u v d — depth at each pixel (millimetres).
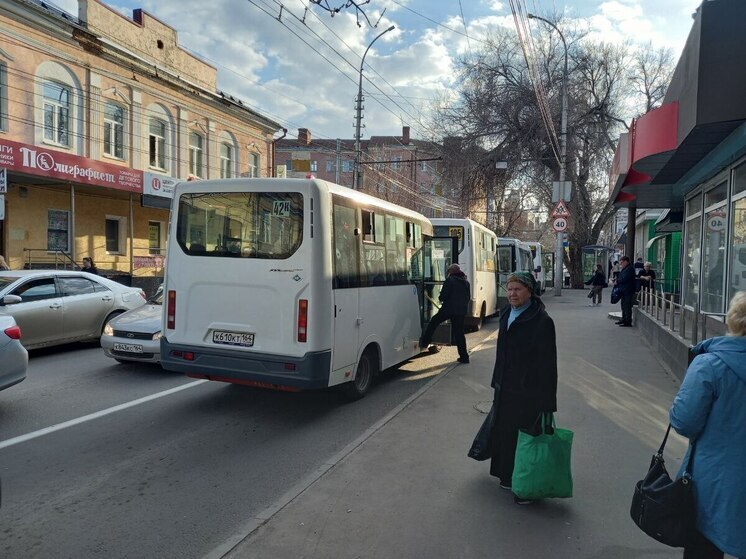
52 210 18875
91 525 3854
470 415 6215
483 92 29625
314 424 6258
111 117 20781
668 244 23953
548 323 3938
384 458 4898
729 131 7445
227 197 6465
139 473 4801
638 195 14172
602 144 29953
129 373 8625
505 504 4008
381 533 3592
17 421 6219
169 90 23188
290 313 6105
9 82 16766
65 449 5371
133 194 20828
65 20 18219
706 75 6797
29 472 4801
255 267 6262
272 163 30344
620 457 4934
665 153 9102
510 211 36500
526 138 29016
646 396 6988
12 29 16781
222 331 6422
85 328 10430
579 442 5316
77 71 19047
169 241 6738
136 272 22047
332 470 4621
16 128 17062
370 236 7371
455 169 30203
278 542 3477
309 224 6094
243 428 6090
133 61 21156
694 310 7379
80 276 10633
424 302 9570
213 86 26328
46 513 4031
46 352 10438
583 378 7988
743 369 2459
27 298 9570
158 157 23109
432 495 4152
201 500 4270
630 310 13945
